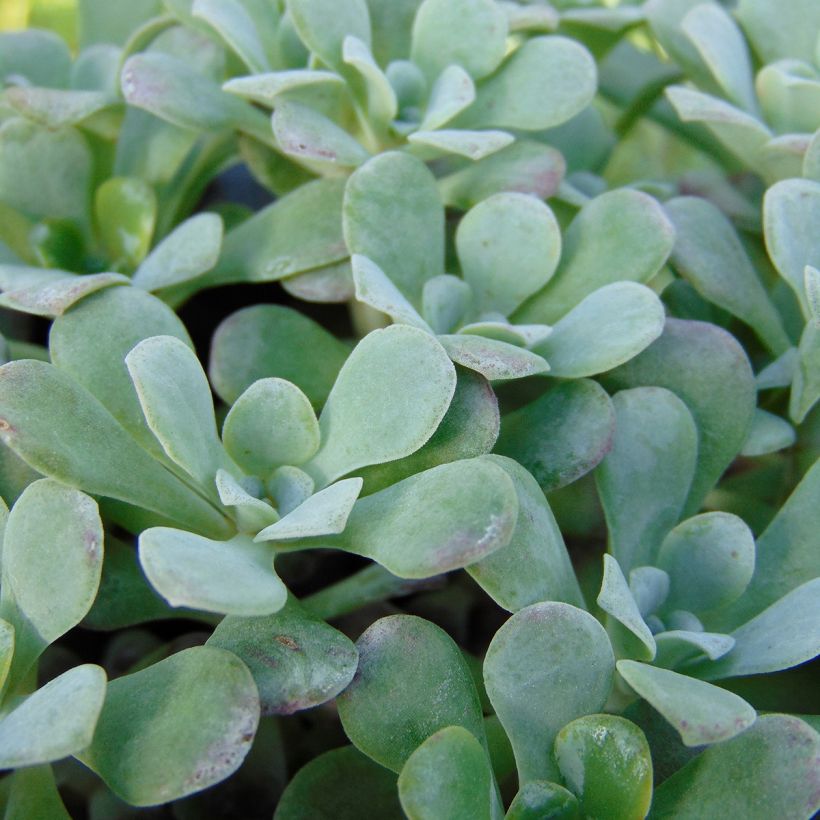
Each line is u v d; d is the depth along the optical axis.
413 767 0.10
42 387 0.11
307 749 0.13
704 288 0.13
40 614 0.11
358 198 0.13
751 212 0.15
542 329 0.12
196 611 0.12
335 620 0.13
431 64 0.15
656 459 0.12
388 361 0.11
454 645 0.11
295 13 0.14
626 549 0.12
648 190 0.15
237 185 0.17
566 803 0.10
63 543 0.11
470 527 0.10
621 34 0.16
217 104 0.14
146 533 0.10
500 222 0.13
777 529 0.12
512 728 0.10
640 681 0.10
